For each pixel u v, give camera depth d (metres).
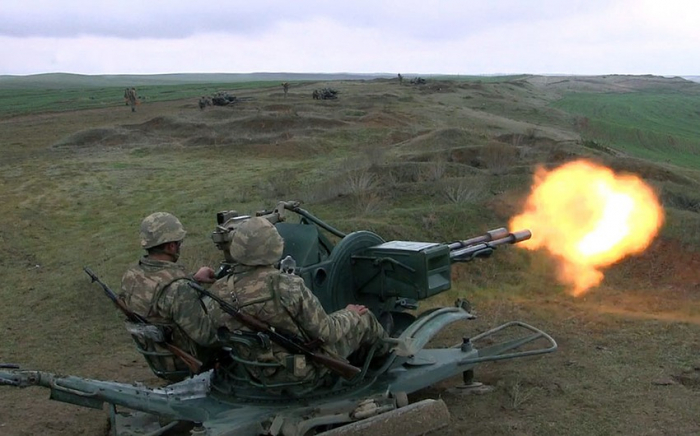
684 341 6.87
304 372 4.56
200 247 10.74
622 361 6.45
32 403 6.50
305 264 5.49
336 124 33.78
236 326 4.59
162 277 4.82
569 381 6.07
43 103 73.62
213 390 5.03
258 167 21.83
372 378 5.16
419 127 33.66
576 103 91.94
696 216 10.59
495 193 12.59
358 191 13.17
